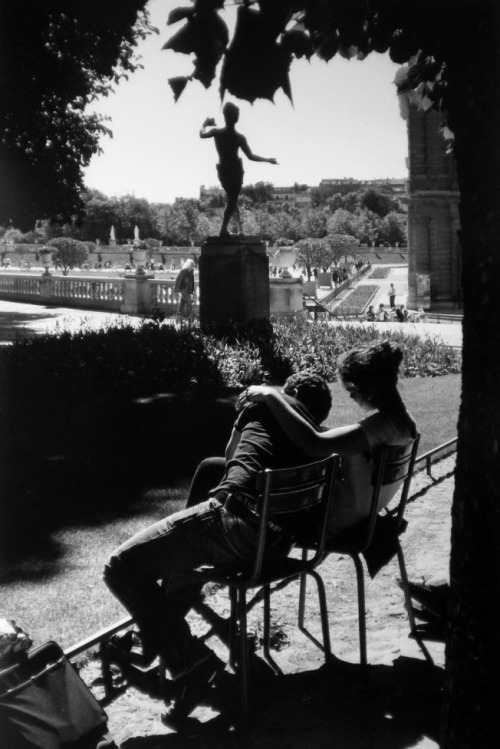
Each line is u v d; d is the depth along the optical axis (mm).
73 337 14914
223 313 16156
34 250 124188
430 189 57219
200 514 3750
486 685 2865
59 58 17500
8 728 3049
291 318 20062
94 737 3217
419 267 57938
